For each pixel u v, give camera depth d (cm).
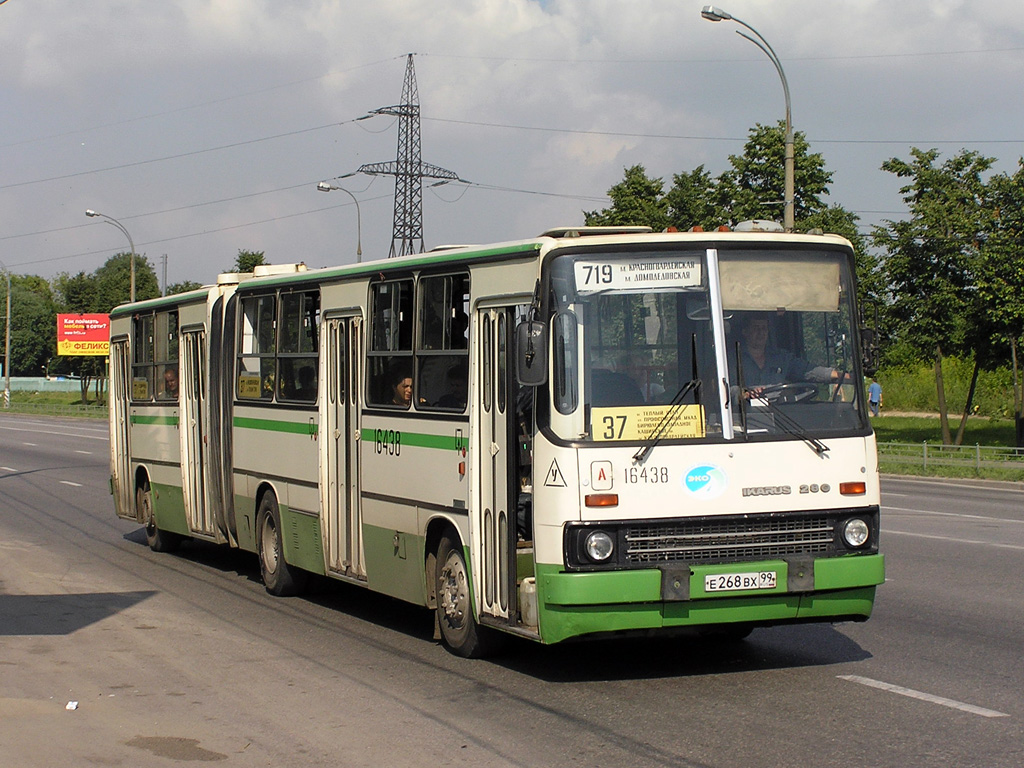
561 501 750
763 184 3716
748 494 768
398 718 724
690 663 860
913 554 1385
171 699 783
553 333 765
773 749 637
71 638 995
